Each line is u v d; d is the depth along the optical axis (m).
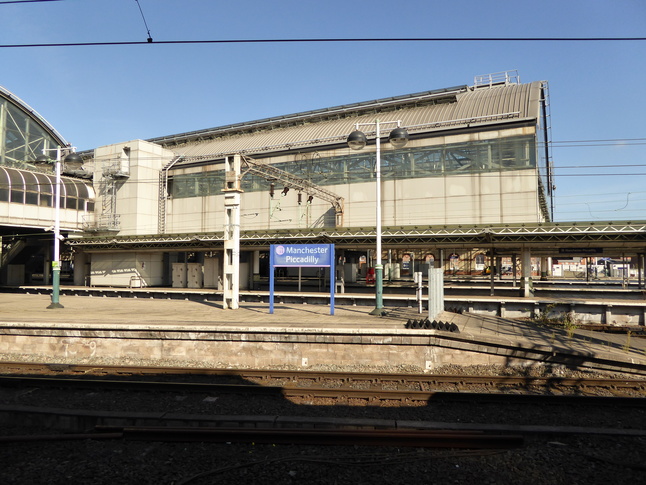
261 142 41.97
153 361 13.41
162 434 7.09
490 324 16.27
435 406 9.27
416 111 37.88
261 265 42.88
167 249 32.59
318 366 12.73
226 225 19.59
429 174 33.03
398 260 43.44
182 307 20.70
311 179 36.91
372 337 12.74
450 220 32.19
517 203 30.44
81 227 37.53
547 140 40.31
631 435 7.26
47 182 35.06
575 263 68.62
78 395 10.09
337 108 43.53
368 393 9.71
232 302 19.41
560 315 22.09
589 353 12.05
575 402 9.40
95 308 20.44
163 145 51.53
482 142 31.62
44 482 5.82
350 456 6.51
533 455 6.59
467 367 12.60
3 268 39.41
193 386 10.24
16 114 43.06
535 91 34.12
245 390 10.10
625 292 30.25
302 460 6.38
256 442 6.98
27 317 16.30
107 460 6.45
